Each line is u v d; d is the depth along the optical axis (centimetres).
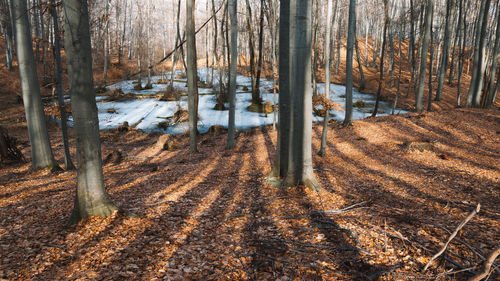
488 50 3006
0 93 2900
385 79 3819
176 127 2309
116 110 2758
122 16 5150
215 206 665
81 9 482
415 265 379
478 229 462
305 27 673
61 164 1345
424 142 1264
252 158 1327
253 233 512
